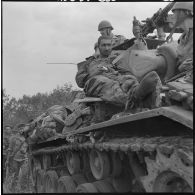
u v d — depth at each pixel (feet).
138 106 24.32
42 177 43.34
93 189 24.61
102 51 34.53
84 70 34.65
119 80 27.76
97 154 26.50
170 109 16.88
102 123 23.43
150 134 21.81
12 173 69.97
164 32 33.42
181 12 23.71
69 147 31.42
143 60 27.14
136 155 21.52
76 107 35.37
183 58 24.56
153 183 18.22
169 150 16.24
